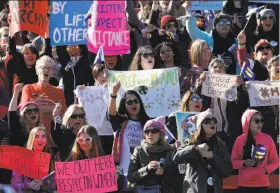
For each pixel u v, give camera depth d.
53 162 19.19
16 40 25.36
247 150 19.84
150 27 24.33
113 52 22.12
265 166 19.83
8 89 21.95
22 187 18.95
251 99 21.14
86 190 18.80
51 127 19.72
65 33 21.88
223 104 20.97
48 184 18.77
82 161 18.78
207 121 18.39
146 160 18.59
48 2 22.08
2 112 21.67
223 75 20.75
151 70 21.30
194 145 18.28
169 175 18.81
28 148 18.95
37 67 20.91
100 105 20.47
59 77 23.42
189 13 25.30
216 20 24.05
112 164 18.92
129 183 19.58
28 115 19.39
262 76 22.36
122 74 21.28
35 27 20.95
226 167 18.34
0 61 22.23
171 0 27.05
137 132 19.95
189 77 21.84
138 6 30.25
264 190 19.88
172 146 19.33
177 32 24.84
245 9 26.58
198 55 22.22
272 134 21.44
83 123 19.48
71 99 22.50
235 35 26.00
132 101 19.91
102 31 22.03
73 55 22.73
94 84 22.02
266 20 24.97
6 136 19.20
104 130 20.42
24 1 20.81
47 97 20.84
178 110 21.12
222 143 18.64
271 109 21.47
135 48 24.14
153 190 18.66
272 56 23.47
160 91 21.20
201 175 18.23
